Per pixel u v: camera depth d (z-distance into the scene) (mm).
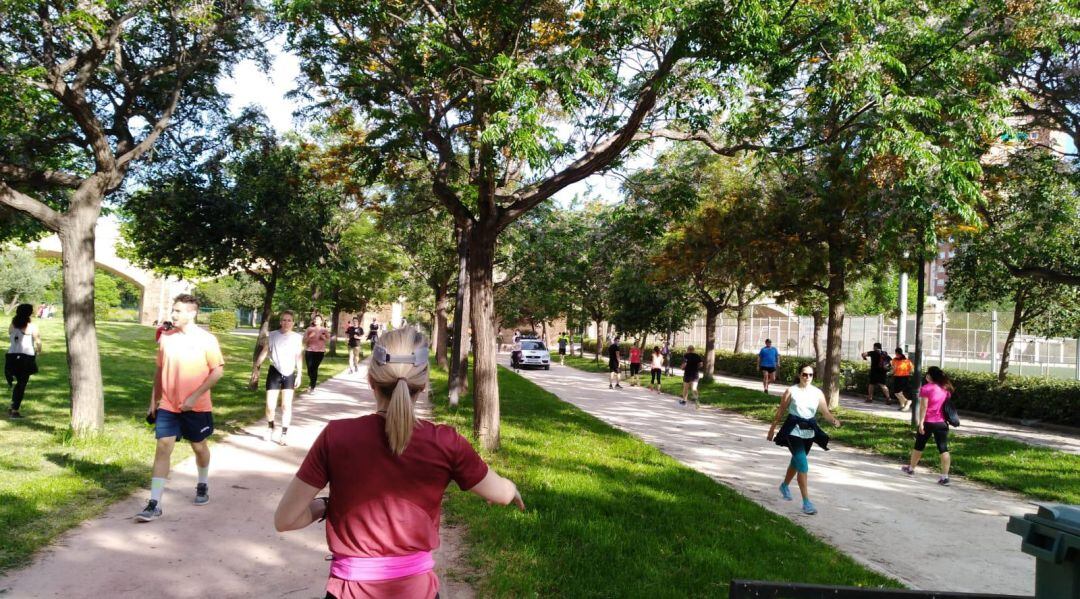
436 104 10914
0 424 9555
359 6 9805
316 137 17000
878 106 9672
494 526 5879
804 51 9766
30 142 10469
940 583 5527
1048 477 10086
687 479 8484
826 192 15000
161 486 5859
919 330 14945
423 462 2229
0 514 5449
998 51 11766
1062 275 13859
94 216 8961
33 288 57781
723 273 19250
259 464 8039
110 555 4883
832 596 2215
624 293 31547
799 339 36250
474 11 9344
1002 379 18953
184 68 10430
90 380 8695
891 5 10250
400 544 2189
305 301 30078
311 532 5691
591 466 8914
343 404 14422
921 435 10336
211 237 15125
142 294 52562
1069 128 13258
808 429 7844
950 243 17031
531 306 47062
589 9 8992
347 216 22234
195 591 4352
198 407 6035
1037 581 2217
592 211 26531
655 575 4887
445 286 27578
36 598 4094
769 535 6207
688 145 18344
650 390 24688
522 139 7672
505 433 11484
